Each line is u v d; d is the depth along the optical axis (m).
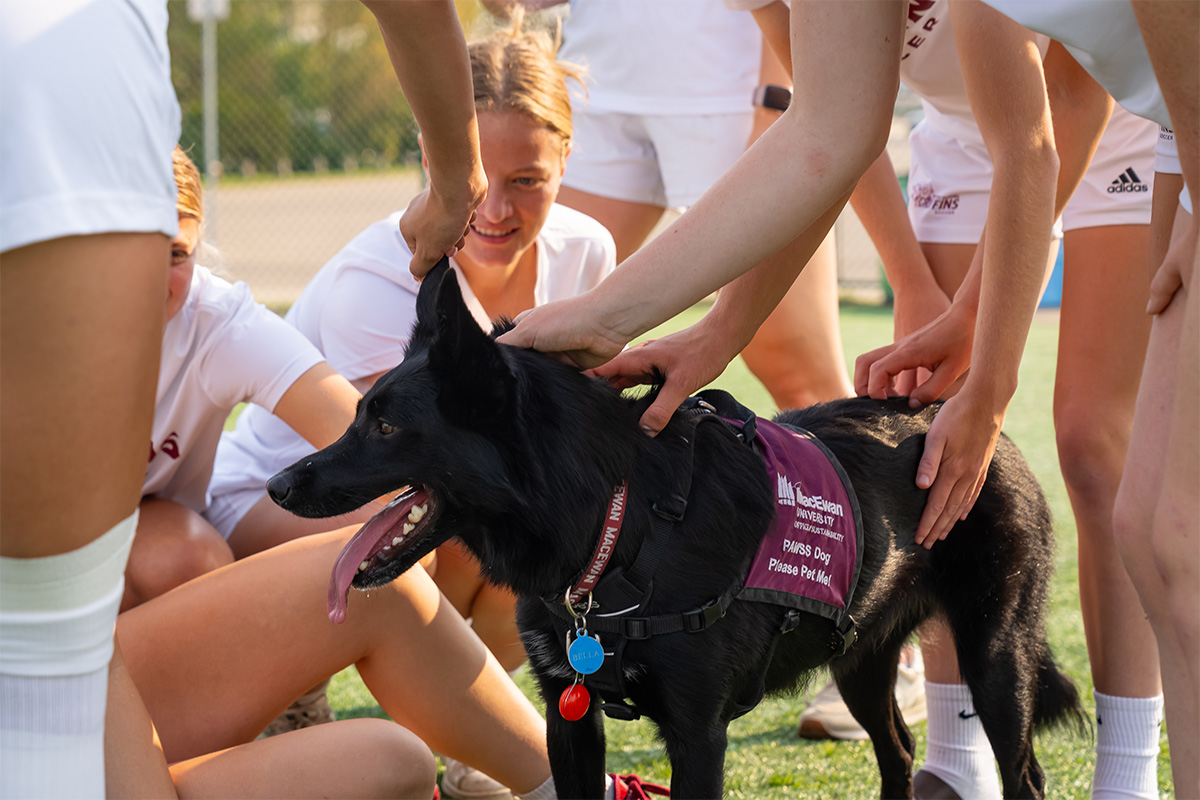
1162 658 1.59
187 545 2.28
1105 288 2.63
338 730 1.77
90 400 1.24
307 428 2.31
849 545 2.08
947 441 2.22
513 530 1.89
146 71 1.28
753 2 2.85
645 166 3.91
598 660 1.85
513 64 2.66
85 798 1.36
